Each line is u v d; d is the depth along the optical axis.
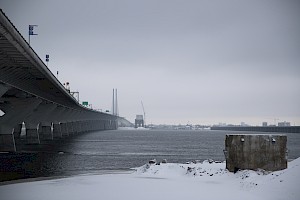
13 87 77.12
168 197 26.84
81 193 28.98
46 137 152.50
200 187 31.69
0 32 39.19
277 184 28.14
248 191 29.00
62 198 26.84
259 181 30.75
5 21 37.12
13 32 41.22
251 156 35.84
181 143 153.25
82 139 166.38
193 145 136.50
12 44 44.88
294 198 24.47
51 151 89.75
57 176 42.56
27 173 47.47
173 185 32.84
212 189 30.48
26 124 123.44
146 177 39.44
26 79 77.25
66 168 53.94
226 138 37.50
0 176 44.34
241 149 36.16
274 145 35.69
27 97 96.00
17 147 104.75
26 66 61.56
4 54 51.38
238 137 36.44
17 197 27.53
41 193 29.17
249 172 34.81
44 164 59.44
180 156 82.31
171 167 43.53
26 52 51.59
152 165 45.88
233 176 35.59
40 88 97.12
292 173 28.95
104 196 27.45
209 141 177.38
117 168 54.34
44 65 66.31
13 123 91.75
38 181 37.31
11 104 95.94
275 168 35.44
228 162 37.03
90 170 51.06
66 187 32.44
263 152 35.72
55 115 160.25
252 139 35.97
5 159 67.50
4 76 65.25
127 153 88.44
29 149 96.88
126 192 29.27
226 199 25.92
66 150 94.50
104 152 89.94
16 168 53.56
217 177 36.47
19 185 34.31
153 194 28.19
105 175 42.06
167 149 108.88
